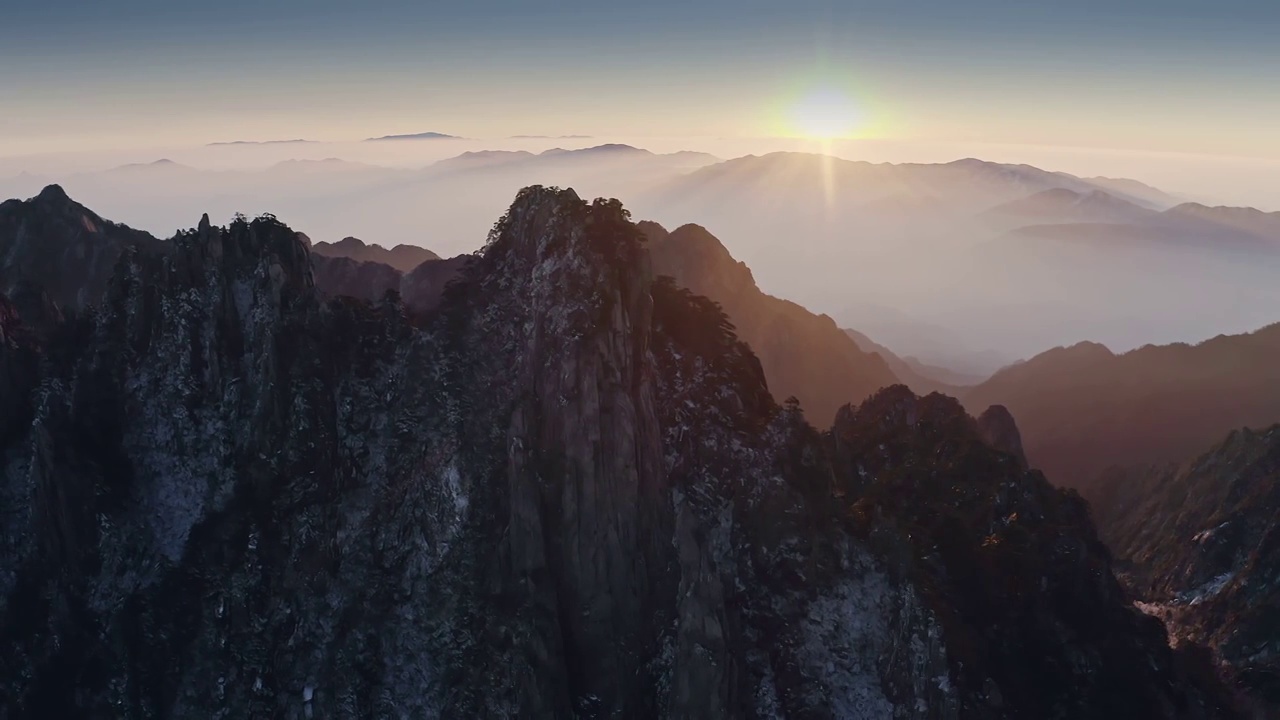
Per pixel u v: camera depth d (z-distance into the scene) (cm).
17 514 6262
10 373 6681
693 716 5881
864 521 7262
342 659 6088
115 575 6275
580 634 6250
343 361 7150
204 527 6512
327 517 6569
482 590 6209
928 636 6322
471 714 5853
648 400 6862
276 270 7019
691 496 7031
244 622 6194
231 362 6956
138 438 6756
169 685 5984
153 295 7025
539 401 6619
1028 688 6862
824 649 6625
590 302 6675
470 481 6531
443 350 7181
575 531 6322
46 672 5866
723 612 6053
